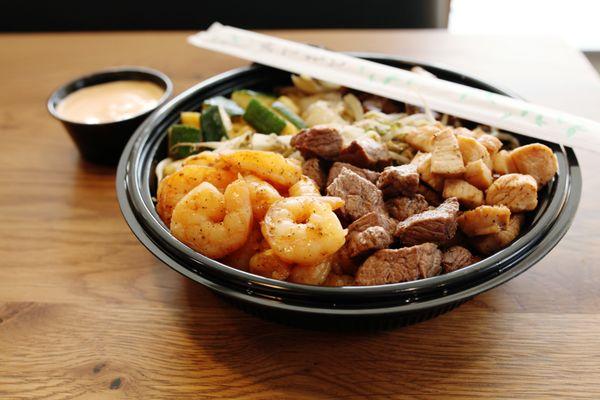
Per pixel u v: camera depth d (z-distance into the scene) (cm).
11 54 49
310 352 27
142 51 49
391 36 49
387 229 28
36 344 28
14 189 36
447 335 27
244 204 26
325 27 60
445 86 34
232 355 27
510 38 48
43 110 43
